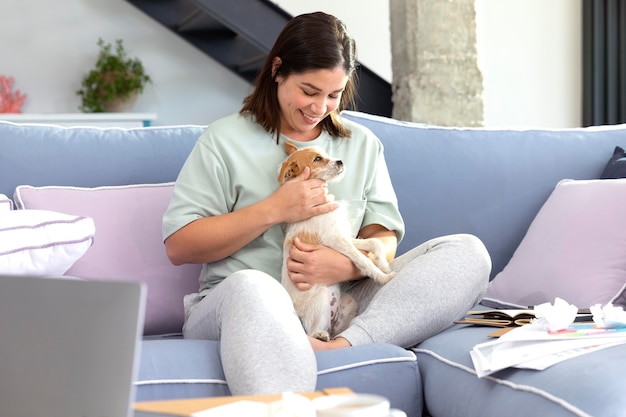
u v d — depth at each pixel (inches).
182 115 204.5
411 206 89.4
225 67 205.9
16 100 192.1
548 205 88.4
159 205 81.8
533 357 56.1
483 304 86.5
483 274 70.6
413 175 90.2
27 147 82.5
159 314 78.4
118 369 33.9
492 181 92.0
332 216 72.5
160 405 40.3
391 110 180.5
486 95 198.8
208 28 196.5
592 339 57.4
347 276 71.8
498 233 91.0
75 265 76.5
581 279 76.5
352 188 78.6
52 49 195.9
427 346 68.6
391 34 158.1
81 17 197.0
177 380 58.6
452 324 71.3
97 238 78.4
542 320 61.8
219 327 64.4
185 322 74.6
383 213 80.0
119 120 180.9
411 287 68.3
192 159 75.9
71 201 79.4
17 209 78.5
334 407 35.9
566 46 200.7
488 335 63.2
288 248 72.7
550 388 52.2
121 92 190.9
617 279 75.0
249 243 75.0
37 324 36.2
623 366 51.4
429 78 144.9
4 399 37.0
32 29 194.7
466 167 91.8
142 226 80.4
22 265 67.1
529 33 199.3
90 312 34.8
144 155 85.7
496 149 93.4
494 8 197.8
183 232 72.1
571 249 79.5
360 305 74.6
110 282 34.4
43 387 35.9
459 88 146.3
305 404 37.9
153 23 200.8
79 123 178.2
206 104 205.5
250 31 170.1
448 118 146.6
